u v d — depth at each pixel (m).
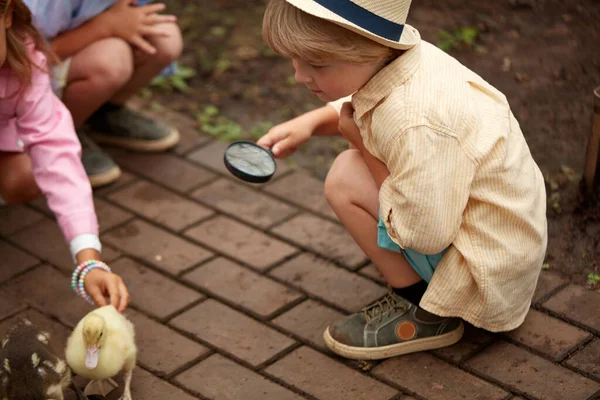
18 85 3.73
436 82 3.17
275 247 4.36
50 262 4.29
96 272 3.41
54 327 3.88
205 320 3.90
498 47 5.79
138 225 4.56
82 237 3.54
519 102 5.25
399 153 3.14
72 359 3.26
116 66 4.64
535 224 3.38
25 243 4.43
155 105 5.62
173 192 4.81
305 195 4.74
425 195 3.13
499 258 3.33
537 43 5.79
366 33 2.98
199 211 4.66
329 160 5.08
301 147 5.21
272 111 5.54
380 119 3.17
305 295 4.04
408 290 3.62
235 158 3.50
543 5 6.17
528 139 4.96
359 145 3.41
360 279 4.11
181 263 4.27
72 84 4.70
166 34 4.78
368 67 3.15
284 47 3.09
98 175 4.81
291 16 3.05
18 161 4.31
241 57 6.10
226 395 3.48
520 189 3.32
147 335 3.82
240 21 6.50
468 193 3.21
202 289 4.10
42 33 4.39
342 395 3.46
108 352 3.22
